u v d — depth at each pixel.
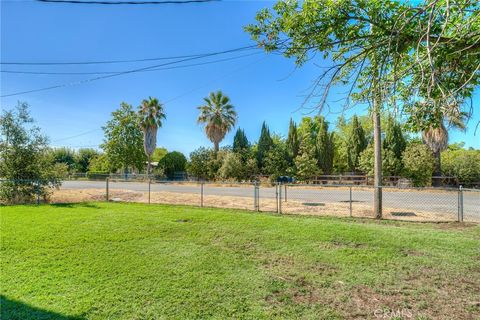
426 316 3.13
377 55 3.50
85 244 5.64
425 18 3.00
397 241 5.89
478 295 3.62
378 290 3.77
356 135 25.06
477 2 2.61
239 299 3.52
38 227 6.94
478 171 19.83
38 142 12.36
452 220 8.27
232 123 29.89
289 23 3.29
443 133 19.09
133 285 3.87
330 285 3.91
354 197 14.20
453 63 3.25
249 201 12.34
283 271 4.39
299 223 7.52
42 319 3.04
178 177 31.36
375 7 3.16
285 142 28.33
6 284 3.86
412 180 19.28
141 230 6.76
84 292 3.65
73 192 16.28
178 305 3.36
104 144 35.09
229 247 5.55
